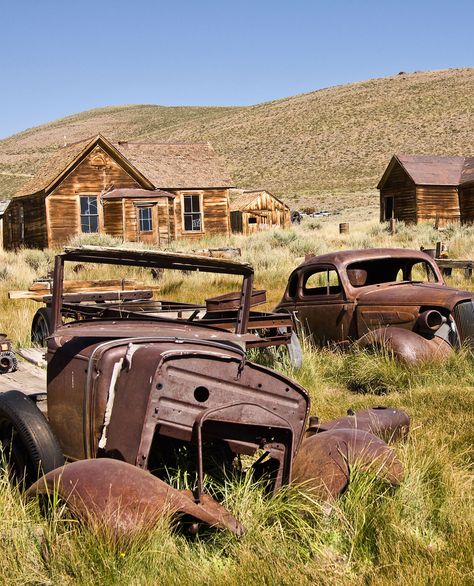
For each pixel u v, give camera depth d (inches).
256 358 344.8
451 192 1662.2
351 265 409.7
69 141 7268.7
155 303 327.3
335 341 390.0
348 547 156.6
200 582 139.1
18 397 181.2
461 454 213.8
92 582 135.1
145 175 1362.0
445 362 336.5
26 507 154.7
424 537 163.0
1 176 5290.4
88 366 168.1
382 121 5012.3
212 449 185.9
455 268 763.4
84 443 167.6
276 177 4414.4
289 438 169.9
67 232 1239.5
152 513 141.6
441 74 6136.8
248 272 203.5
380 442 185.5
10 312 563.8
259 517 160.9
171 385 155.9
